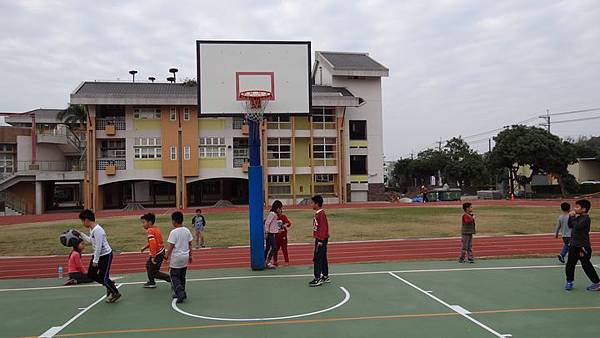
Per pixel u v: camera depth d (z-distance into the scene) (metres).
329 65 51.72
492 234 19.69
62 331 7.75
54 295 10.48
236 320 8.16
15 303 9.77
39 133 49.28
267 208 43.00
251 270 13.05
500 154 54.59
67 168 50.91
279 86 13.97
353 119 51.78
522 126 55.16
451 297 9.50
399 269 12.78
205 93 13.71
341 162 49.31
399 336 7.12
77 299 10.01
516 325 7.59
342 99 48.16
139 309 9.02
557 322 7.71
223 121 46.56
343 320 8.03
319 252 10.84
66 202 55.16
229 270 13.16
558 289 10.05
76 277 11.77
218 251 16.78
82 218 9.34
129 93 45.22
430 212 34.03
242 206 46.16
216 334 7.39
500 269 12.48
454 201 50.81
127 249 17.56
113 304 9.45
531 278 11.24
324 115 49.75
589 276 9.81
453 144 90.25
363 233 20.97
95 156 44.03
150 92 46.25
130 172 44.88
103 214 38.62
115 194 49.31
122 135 44.94
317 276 10.79
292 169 48.41
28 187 45.12
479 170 77.81
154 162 45.25
